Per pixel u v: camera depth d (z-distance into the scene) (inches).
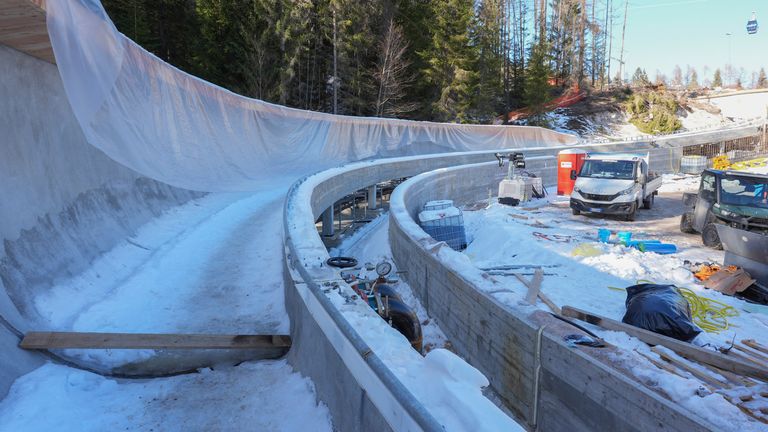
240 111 551.5
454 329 307.0
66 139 323.9
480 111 2068.2
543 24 3280.0
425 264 368.5
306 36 1583.4
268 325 251.4
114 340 201.5
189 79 410.3
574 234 580.1
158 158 346.3
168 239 398.9
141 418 166.2
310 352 177.5
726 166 1288.1
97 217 336.8
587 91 2834.6
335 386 144.2
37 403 163.2
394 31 1670.8
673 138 1710.1
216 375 198.7
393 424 98.3
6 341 185.3
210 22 1514.5
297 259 222.7
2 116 261.6
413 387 104.8
